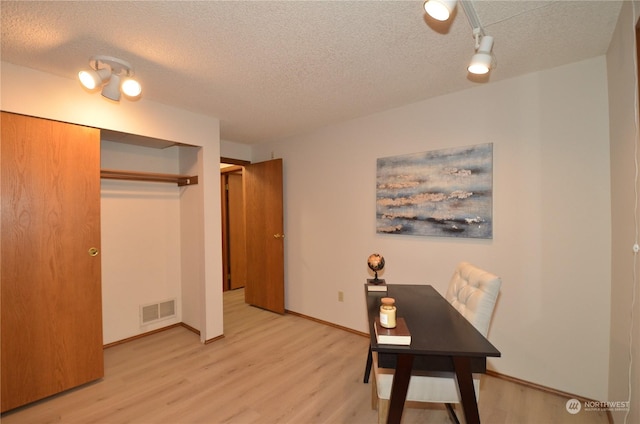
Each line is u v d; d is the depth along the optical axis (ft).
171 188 10.89
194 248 10.37
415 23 5.06
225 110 9.21
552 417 6.02
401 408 4.29
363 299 10.14
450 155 8.07
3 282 6.06
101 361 7.36
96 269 7.28
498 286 5.02
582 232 6.43
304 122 10.52
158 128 8.49
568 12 4.82
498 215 7.41
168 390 7.02
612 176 5.94
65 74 6.66
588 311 6.39
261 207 13.05
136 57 6.05
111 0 4.34
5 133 6.07
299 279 12.13
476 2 4.56
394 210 9.21
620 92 5.24
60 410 6.31
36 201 6.44
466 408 4.20
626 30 4.65
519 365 7.18
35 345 6.44
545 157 6.82
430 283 8.57
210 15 4.76
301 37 5.43
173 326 10.93
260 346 9.37
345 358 8.59
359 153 10.09
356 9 4.69
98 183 7.31
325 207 11.18
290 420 6.01
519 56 6.21
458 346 4.01
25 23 4.86
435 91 7.95
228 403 6.54
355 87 7.66
